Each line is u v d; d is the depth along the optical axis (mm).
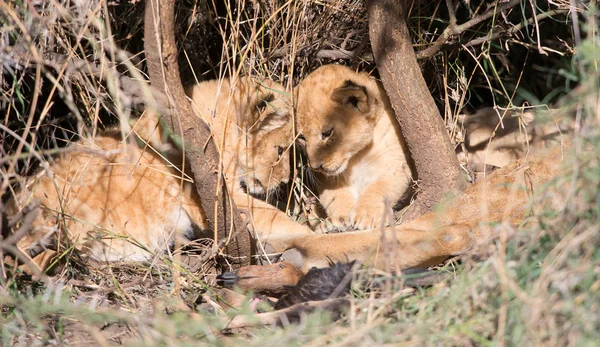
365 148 10148
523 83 11359
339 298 6449
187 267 8117
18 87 7871
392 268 7254
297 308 6449
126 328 6766
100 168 8523
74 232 8336
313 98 9789
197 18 9844
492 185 8039
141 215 8656
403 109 8406
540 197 6824
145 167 8578
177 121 7238
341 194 10133
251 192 9406
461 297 5988
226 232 7938
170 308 7176
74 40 8539
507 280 5625
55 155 8781
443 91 10359
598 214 5785
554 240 6027
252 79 8945
